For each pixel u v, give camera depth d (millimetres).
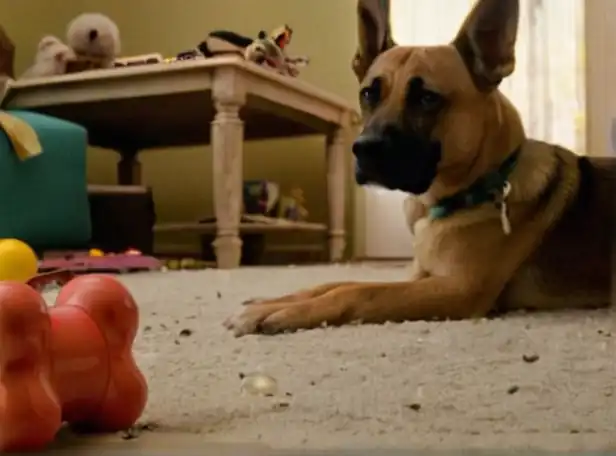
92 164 3820
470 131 1298
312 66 3643
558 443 559
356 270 2451
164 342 1034
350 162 3562
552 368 837
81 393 570
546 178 1375
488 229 1302
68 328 570
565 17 3064
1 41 3018
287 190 3684
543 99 3096
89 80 2773
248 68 2580
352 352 939
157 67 2637
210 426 623
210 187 3787
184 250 3779
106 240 2844
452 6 3236
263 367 860
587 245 1376
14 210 2357
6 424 510
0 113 2393
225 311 1358
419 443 561
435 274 1323
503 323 1170
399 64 1316
